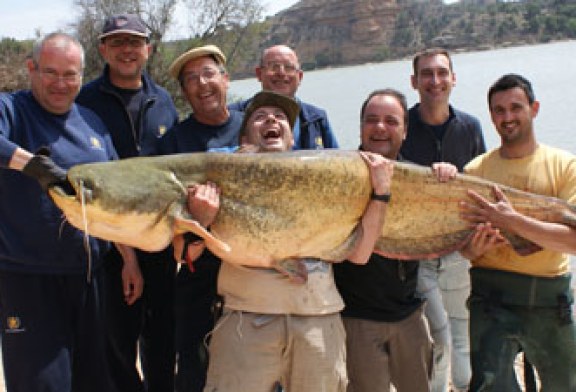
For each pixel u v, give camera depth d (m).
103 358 4.46
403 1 164.75
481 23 156.00
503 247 4.45
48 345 4.11
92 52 25.86
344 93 56.19
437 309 5.34
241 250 3.67
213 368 3.68
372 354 4.26
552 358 4.44
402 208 4.16
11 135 4.09
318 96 55.06
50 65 4.11
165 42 26.20
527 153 4.49
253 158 3.65
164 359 5.31
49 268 4.12
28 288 4.10
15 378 4.10
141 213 3.42
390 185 4.07
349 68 139.00
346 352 4.32
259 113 4.16
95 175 3.35
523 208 4.31
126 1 25.36
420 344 4.39
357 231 3.93
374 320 4.26
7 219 4.09
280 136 4.11
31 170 3.34
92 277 4.31
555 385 4.46
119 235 3.46
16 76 22.06
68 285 4.22
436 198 4.20
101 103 5.20
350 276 4.26
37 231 4.07
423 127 5.79
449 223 4.26
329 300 3.75
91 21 25.59
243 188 3.63
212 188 3.55
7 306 4.11
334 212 3.80
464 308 5.77
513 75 4.45
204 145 5.04
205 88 4.99
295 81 6.01
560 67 59.53
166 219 3.49
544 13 153.25
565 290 4.41
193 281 4.66
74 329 4.30
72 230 4.15
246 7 29.50
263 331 3.62
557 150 4.49
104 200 3.33
